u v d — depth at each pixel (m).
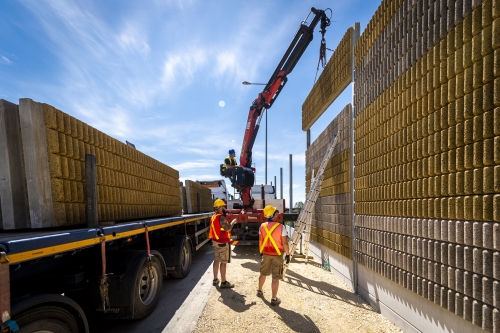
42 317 2.22
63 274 3.21
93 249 3.54
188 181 9.44
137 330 3.76
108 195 4.05
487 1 2.47
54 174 3.00
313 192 6.66
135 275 3.73
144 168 5.58
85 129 3.66
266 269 4.86
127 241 4.15
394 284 3.98
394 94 4.03
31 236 2.23
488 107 2.47
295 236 6.41
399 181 3.88
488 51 2.47
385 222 4.19
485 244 2.44
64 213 3.09
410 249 3.54
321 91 7.64
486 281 2.41
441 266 2.98
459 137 2.79
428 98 3.26
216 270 5.72
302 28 8.67
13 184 2.81
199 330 3.75
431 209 3.19
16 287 2.65
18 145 2.91
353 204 5.54
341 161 6.14
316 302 4.79
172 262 5.98
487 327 2.39
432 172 3.18
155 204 6.10
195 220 7.87
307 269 7.20
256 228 9.69
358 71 5.46
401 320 3.79
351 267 5.57
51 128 3.04
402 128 3.83
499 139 2.36
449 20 2.94
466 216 2.68
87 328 2.69
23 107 2.86
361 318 4.19
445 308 2.94
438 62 3.11
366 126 5.00
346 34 5.99
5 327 1.84
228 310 4.41
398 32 3.98
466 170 2.72
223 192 17.64
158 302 4.77
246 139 10.27
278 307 4.55
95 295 3.54
